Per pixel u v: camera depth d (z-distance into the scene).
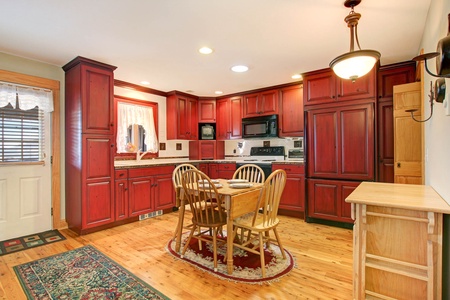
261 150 4.66
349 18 1.94
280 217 3.73
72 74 3.03
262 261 2.04
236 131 4.71
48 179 3.10
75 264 2.21
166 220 3.60
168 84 4.05
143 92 4.25
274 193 2.20
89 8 1.85
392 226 1.44
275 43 2.51
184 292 1.80
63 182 3.22
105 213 3.14
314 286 1.88
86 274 2.04
